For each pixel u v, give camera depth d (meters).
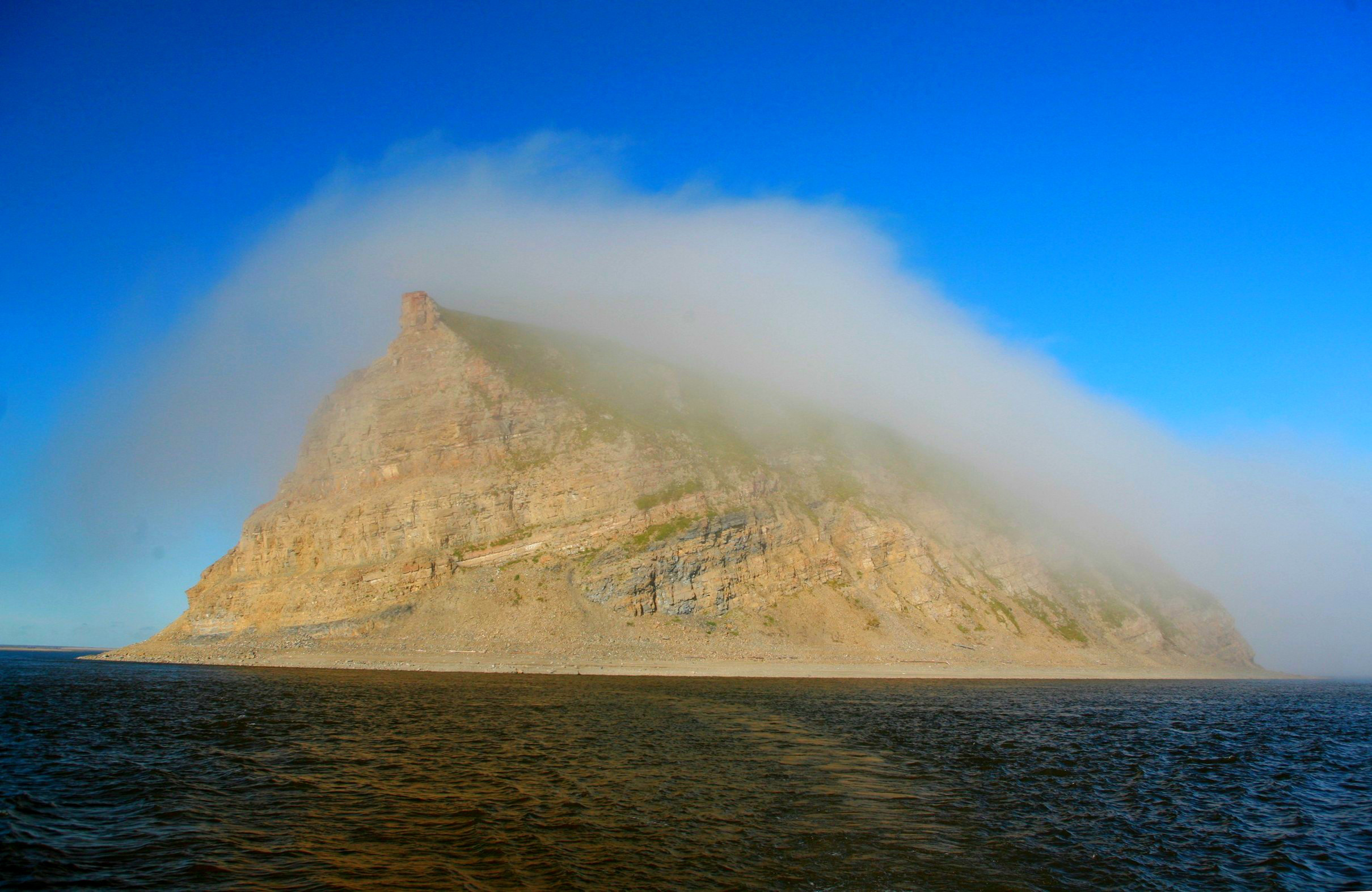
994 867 18.02
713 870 16.88
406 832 19.20
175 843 18.16
